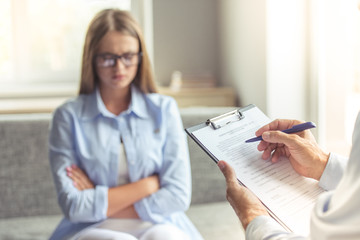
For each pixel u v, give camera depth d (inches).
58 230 66.2
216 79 139.9
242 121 42.4
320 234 25.4
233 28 123.4
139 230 64.3
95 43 69.2
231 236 75.2
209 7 137.6
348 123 91.4
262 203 36.7
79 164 70.1
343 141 93.0
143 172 69.4
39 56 146.2
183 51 137.4
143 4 143.8
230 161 39.1
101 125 69.9
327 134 95.7
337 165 38.5
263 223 33.9
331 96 94.3
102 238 57.2
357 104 89.0
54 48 146.6
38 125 87.0
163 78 137.1
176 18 136.1
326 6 93.8
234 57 123.6
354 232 23.4
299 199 37.6
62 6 145.6
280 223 35.5
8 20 142.9
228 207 89.3
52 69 147.3
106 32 68.6
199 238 68.9
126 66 69.2
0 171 85.6
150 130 71.1
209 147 39.5
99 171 68.1
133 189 65.8
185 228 69.8
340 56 91.7
